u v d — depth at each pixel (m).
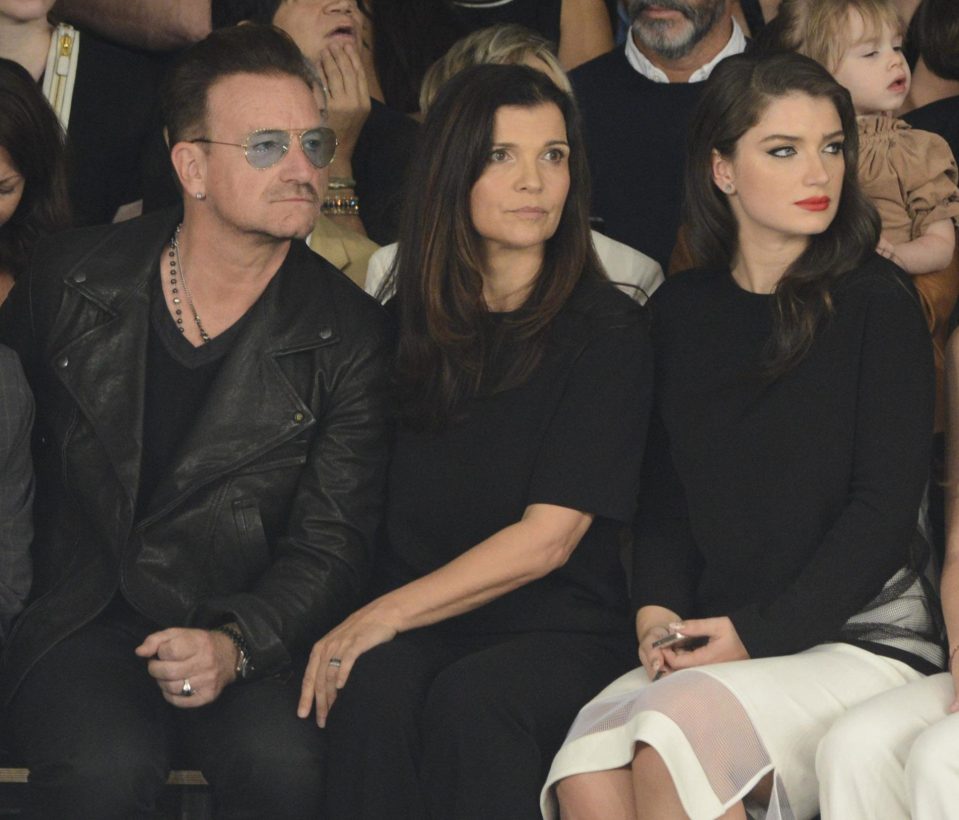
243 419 12.77
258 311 12.92
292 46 12.97
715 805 10.92
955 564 12.34
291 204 12.66
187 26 18.31
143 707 12.12
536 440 12.61
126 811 11.70
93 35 18.56
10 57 16.97
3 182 14.27
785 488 12.29
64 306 12.93
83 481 12.80
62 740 11.77
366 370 13.02
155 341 12.96
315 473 12.88
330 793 11.88
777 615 11.85
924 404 12.15
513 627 12.62
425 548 12.91
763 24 19.58
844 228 12.53
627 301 12.90
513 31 16.27
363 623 12.18
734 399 12.53
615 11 19.77
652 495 12.98
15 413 12.57
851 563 11.88
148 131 17.45
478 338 12.74
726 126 12.61
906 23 18.08
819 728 11.43
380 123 17.66
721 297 12.88
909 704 11.30
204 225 12.86
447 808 11.58
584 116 18.09
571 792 11.43
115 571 12.70
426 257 12.80
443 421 12.75
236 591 12.85
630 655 12.69
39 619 12.70
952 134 17.28
